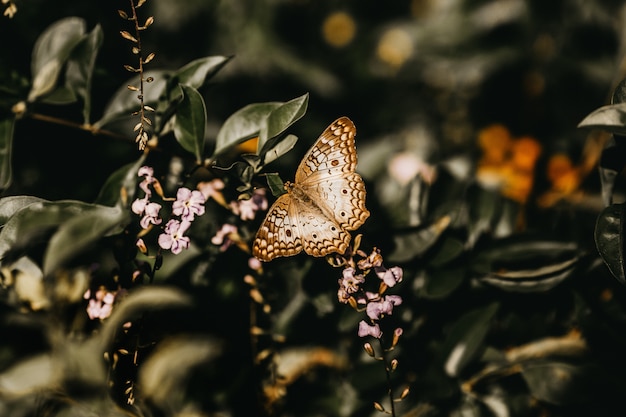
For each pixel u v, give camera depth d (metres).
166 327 0.40
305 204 0.39
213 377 0.42
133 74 0.47
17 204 0.39
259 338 0.43
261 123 0.39
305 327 0.43
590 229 0.45
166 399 0.38
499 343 0.42
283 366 0.43
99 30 0.41
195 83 0.40
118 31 0.48
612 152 0.39
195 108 0.39
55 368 0.35
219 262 0.42
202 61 0.40
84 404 0.35
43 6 0.46
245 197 0.39
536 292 0.41
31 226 0.36
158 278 0.41
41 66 0.41
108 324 0.35
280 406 0.42
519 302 0.42
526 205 0.46
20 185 0.44
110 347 0.37
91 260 0.39
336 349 0.43
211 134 0.55
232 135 0.40
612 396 0.40
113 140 0.44
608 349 0.40
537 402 0.41
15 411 0.36
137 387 0.38
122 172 0.39
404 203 0.45
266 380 0.42
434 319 0.43
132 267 0.39
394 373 0.42
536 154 0.56
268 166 0.43
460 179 0.45
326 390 0.43
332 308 0.42
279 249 0.39
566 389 0.40
